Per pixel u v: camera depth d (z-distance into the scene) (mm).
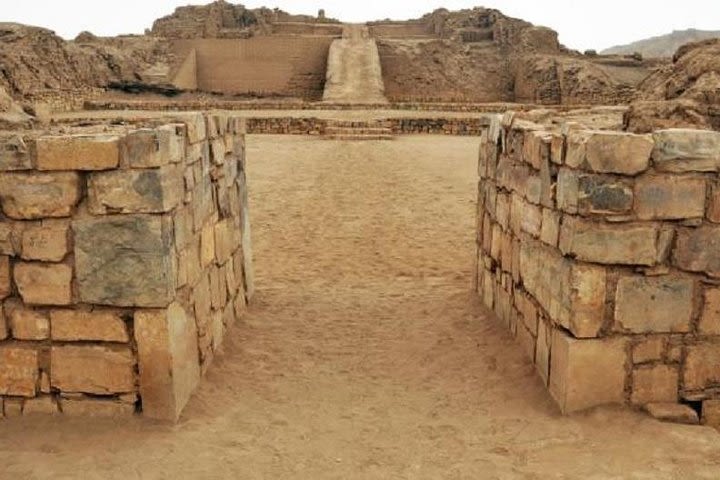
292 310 7988
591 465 4309
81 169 4625
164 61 38594
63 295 4820
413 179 15625
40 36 30062
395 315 7801
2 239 4797
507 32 42875
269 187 14773
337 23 52094
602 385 4949
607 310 4859
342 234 11477
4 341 4953
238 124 7578
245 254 7938
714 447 4441
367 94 33438
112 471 4301
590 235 4738
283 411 5316
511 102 37406
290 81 40344
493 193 7348
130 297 4754
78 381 4945
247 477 4301
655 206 4723
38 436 4723
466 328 7145
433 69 40125
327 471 4402
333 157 18812
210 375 5832
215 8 44281
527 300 6000
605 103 32969
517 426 4902
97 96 32875
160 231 4668
